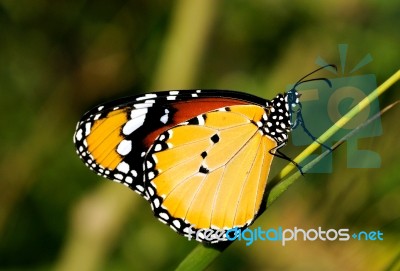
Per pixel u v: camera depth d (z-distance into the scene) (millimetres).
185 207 339
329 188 373
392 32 404
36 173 419
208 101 344
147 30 419
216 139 339
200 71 409
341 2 407
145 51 419
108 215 402
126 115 339
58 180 420
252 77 413
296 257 382
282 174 317
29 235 416
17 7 415
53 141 421
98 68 419
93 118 336
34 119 421
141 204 411
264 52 413
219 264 401
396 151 366
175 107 343
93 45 420
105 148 338
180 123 340
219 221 339
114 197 403
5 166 418
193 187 339
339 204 371
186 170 339
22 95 420
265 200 317
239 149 340
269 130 340
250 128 340
